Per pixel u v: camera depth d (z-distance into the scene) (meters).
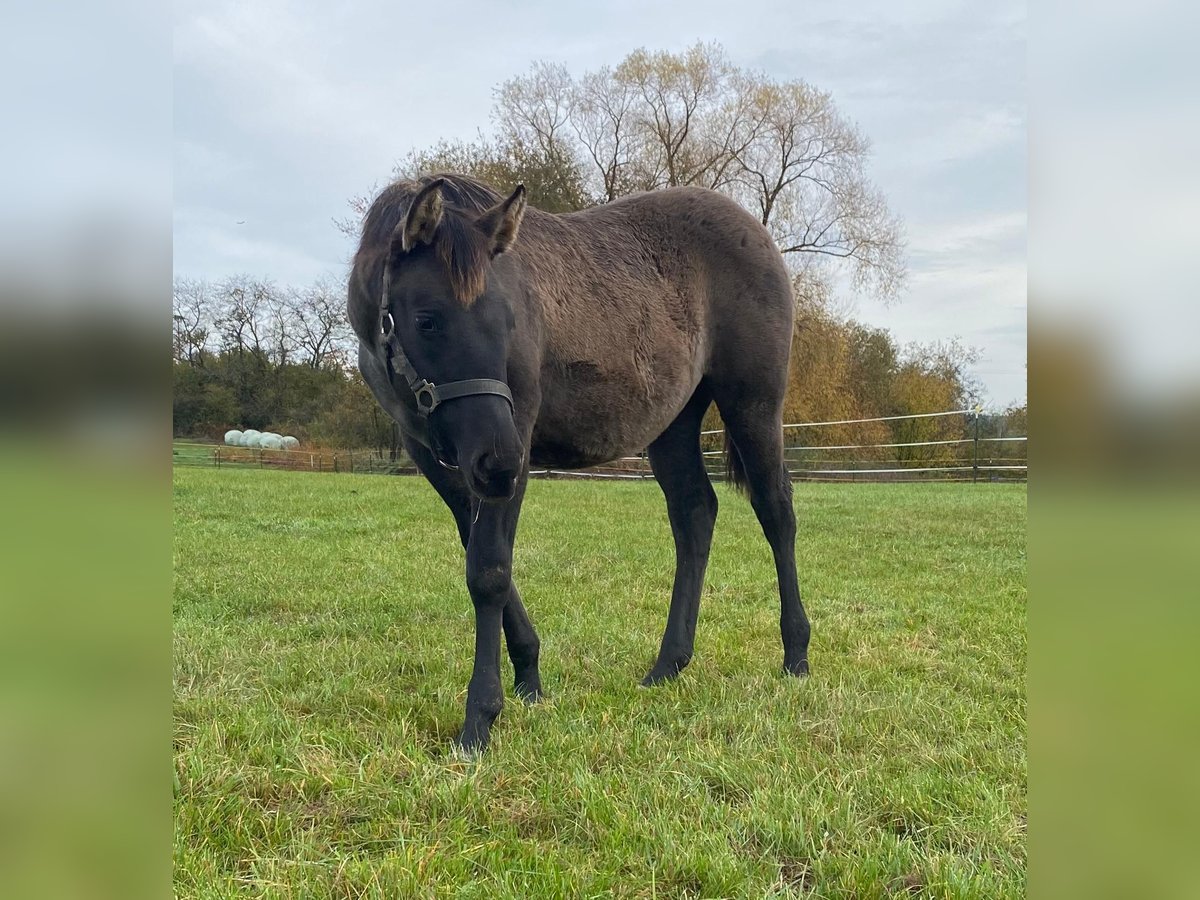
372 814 2.32
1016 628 4.71
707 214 4.12
